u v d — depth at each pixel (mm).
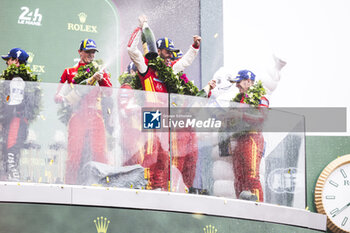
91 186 11719
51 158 11594
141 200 11922
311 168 18781
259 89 17578
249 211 12797
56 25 16672
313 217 13844
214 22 18406
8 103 11516
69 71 15727
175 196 12141
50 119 11680
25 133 11531
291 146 13438
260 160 13000
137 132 12086
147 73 15359
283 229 13289
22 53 14773
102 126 11898
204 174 12453
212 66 18203
